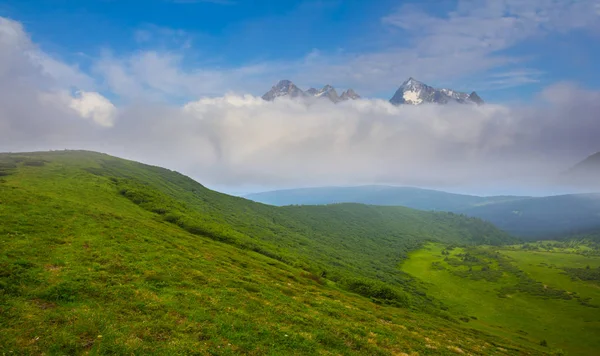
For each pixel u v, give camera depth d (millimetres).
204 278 45969
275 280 63188
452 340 54062
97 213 68312
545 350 83000
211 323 31297
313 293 60594
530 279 196125
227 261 67250
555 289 176750
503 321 131375
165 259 50344
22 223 49719
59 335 24438
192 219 111125
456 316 115812
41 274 34344
